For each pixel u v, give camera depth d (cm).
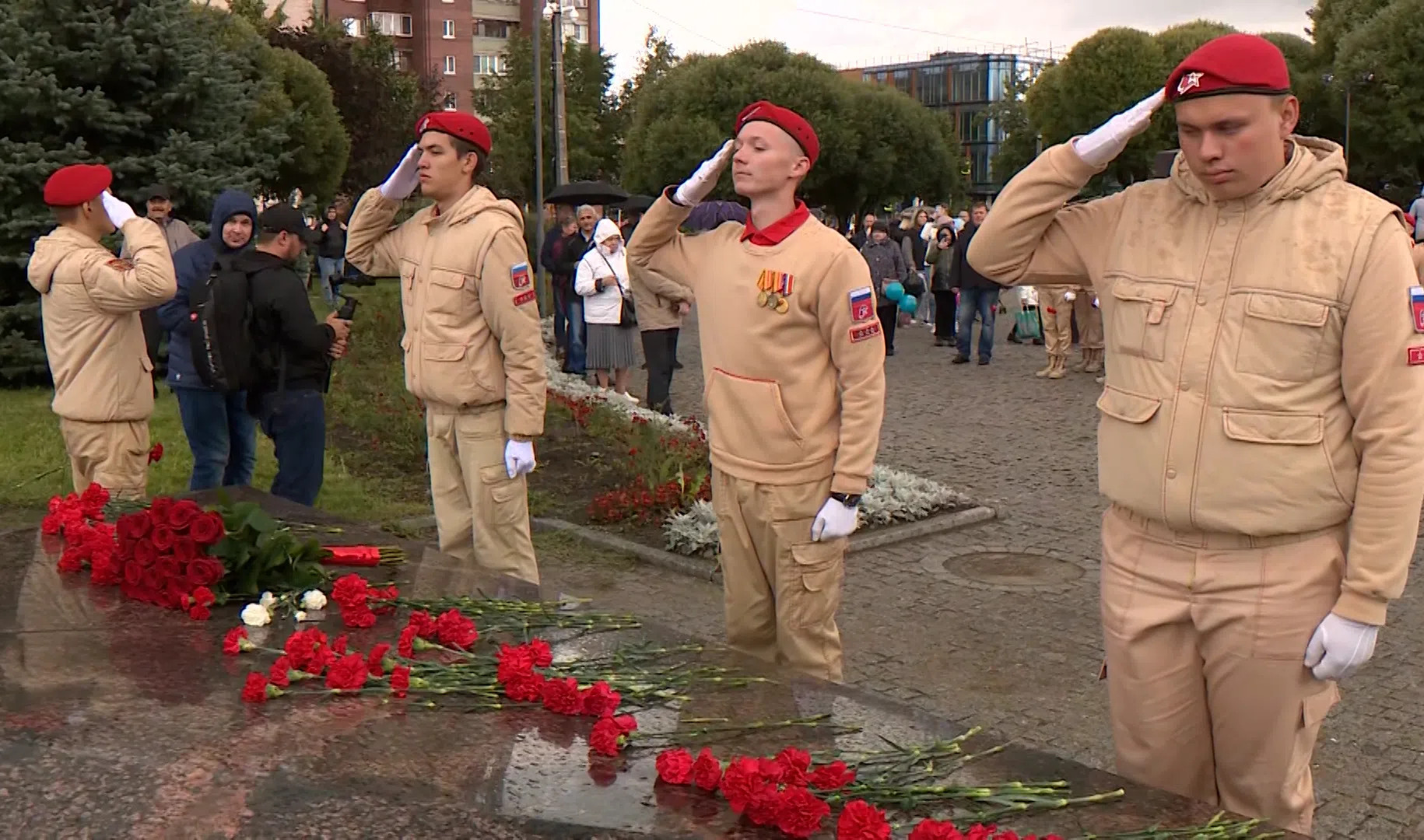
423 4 7106
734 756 256
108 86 1185
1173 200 295
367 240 528
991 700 504
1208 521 279
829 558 397
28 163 1123
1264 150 269
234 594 346
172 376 663
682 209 415
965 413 1205
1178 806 239
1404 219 271
